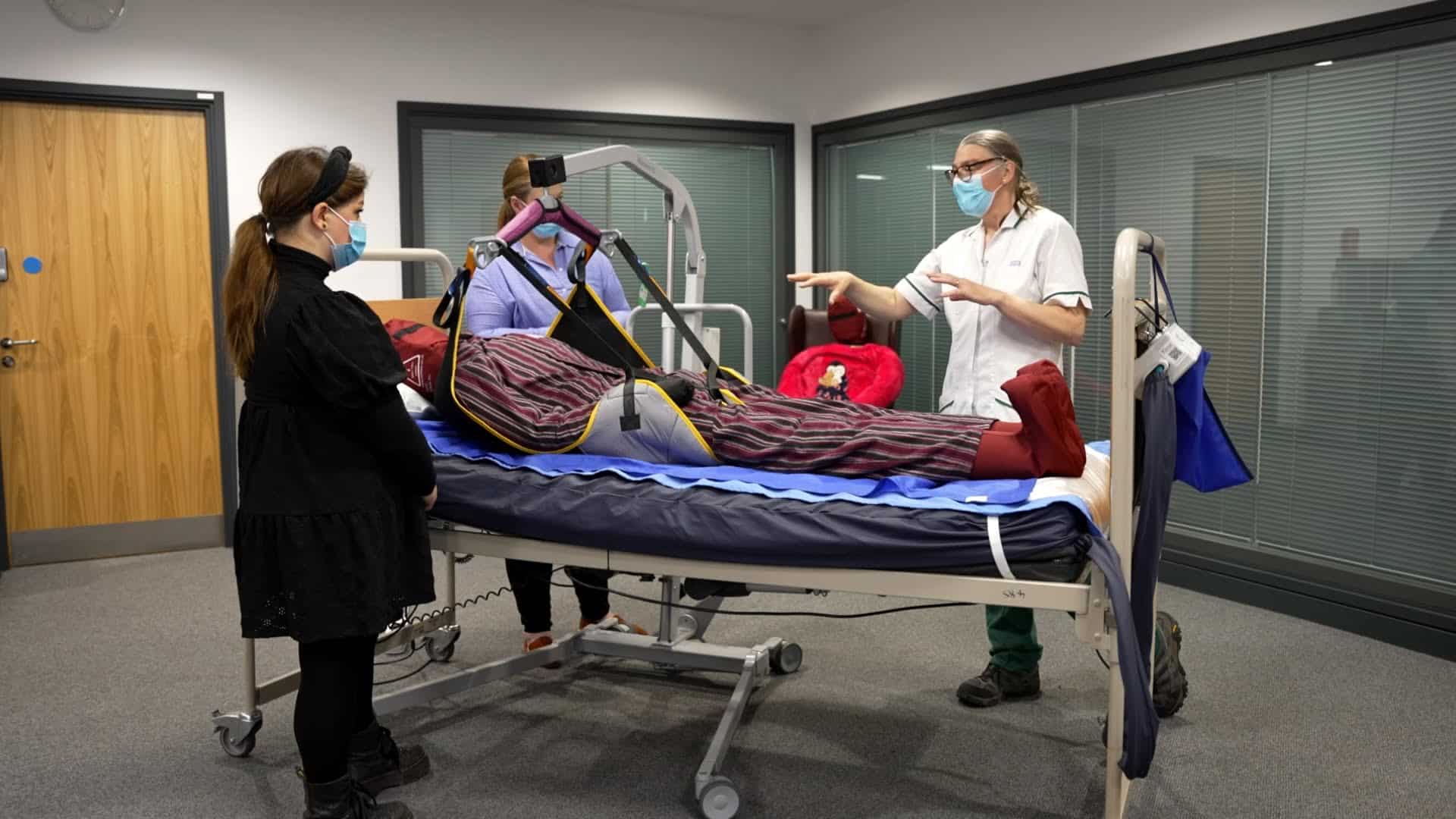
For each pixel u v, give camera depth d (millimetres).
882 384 3893
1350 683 2941
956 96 4703
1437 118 3143
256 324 1884
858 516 1872
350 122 4648
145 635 3414
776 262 5559
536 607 3096
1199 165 3816
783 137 5461
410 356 2422
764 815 2205
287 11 4500
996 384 2721
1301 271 3537
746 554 1946
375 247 4742
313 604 1892
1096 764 2430
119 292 4406
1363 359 3391
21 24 4113
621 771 2420
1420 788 2307
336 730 1982
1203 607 3703
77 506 4414
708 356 2346
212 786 2357
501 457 2232
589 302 2590
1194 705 2777
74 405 4379
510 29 4871
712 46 5254
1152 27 3896
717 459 2178
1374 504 3398
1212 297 3826
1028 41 4367
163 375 4500
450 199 4895
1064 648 3211
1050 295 2588
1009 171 2641
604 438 2213
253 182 4508
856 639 3332
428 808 2244
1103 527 1987
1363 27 3270
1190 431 2105
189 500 4590
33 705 2814
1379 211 3309
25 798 2293
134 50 4273
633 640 2926
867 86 5176
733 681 2984
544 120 4988
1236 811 2207
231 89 4434
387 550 1976
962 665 3088
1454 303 3145
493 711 2777
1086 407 4289
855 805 2250
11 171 4211
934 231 4910
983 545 1802
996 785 2332
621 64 5086
